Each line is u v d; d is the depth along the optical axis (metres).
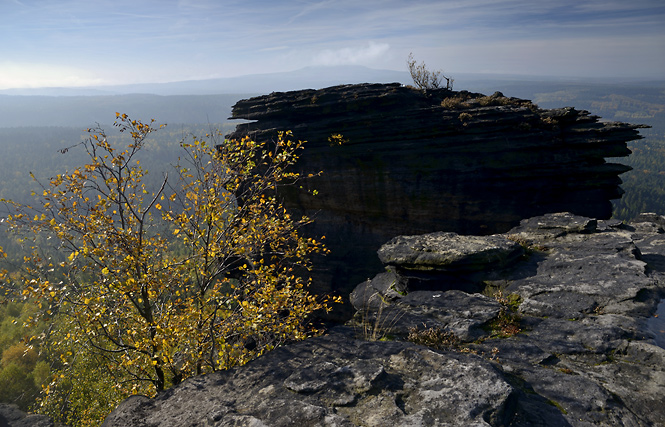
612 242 11.58
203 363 9.78
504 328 7.33
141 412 4.66
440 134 29.97
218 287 10.39
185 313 9.70
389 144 30.64
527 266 10.56
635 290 8.21
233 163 11.93
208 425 4.13
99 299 9.98
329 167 31.73
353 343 5.67
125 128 10.13
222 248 11.09
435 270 10.30
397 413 3.84
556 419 4.26
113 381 16.25
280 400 4.33
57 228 9.62
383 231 32.03
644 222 15.93
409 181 30.42
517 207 28.14
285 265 13.97
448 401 3.98
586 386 4.95
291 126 32.09
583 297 8.29
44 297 9.34
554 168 27.17
